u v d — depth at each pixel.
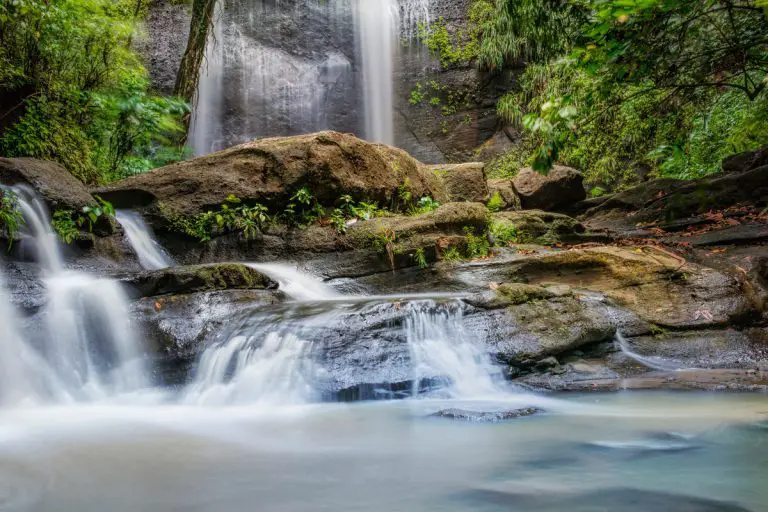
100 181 9.91
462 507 2.68
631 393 4.96
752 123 11.51
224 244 8.45
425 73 20.61
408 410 4.66
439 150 20.20
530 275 7.48
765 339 6.08
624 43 4.15
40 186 7.04
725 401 4.60
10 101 8.82
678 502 2.67
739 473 3.06
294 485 3.01
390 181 9.70
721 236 8.43
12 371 5.01
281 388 5.04
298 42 20.58
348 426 4.19
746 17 5.48
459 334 5.62
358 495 2.86
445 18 20.64
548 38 8.27
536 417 4.30
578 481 2.98
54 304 5.55
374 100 20.78
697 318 6.35
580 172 15.45
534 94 18.55
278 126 20.02
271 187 8.71
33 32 8.66
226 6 20.12
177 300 5.90
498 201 12.88
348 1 20.95
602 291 6.88
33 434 4.04
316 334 5.34
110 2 11.63
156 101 11.37
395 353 5.29
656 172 15.56
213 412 4.69
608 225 12.23
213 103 19.53
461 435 3.90
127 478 3.14
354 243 8.16
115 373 5.34
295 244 8.41
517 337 5.69
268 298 6.39
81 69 10.09
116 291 5.94
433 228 8.20
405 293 7.54
